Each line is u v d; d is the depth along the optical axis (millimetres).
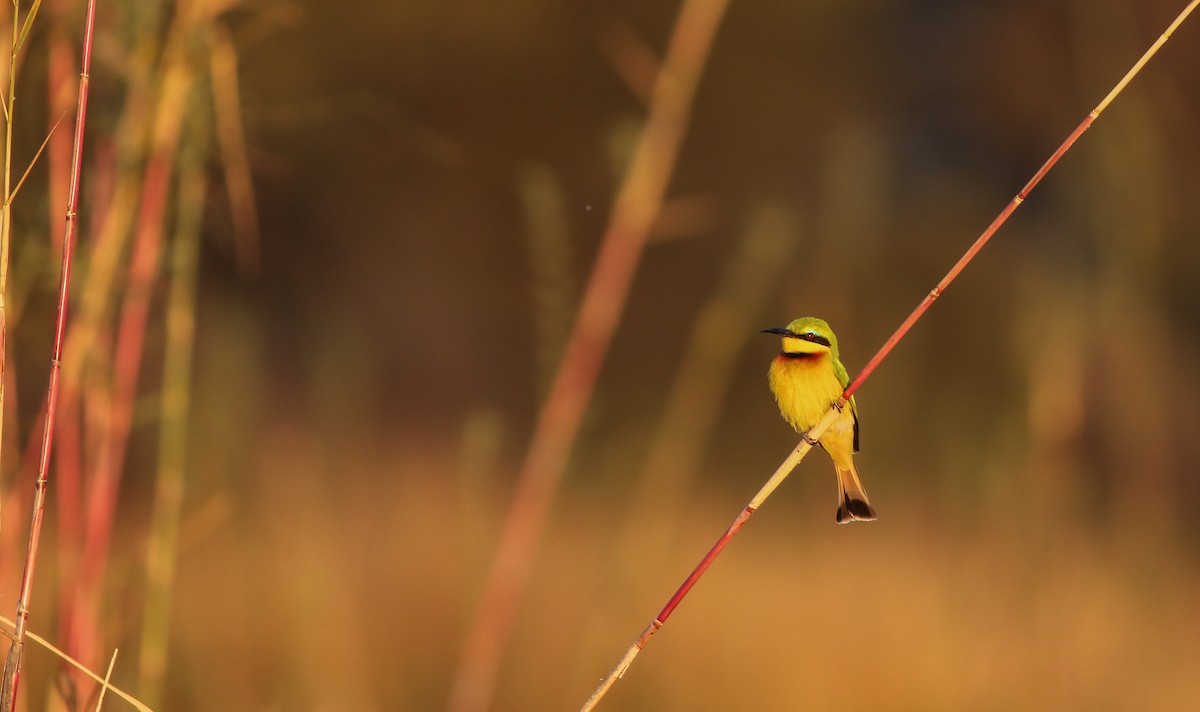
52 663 6215
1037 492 11617
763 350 21188
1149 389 12719
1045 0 29562
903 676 11812
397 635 11391
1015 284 20766
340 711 8453
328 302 22125
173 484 6609
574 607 11195
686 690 11961
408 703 10805
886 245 22078
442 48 28266
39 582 7953
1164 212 22734
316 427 9969
